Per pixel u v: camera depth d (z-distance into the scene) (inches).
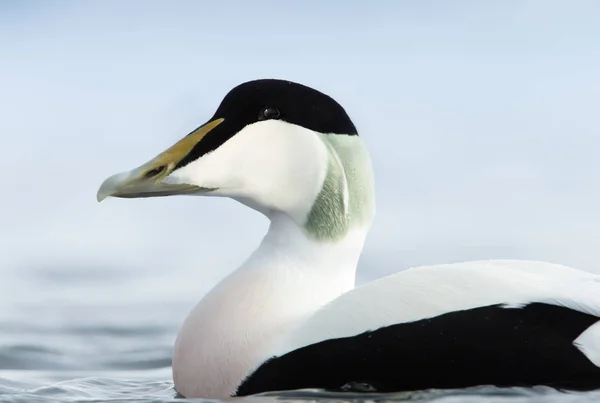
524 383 385.1
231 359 413.7
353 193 436.8
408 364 390.9
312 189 432.1
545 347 382.3
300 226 436.5
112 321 638.5
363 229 441.1
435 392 390.6
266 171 431.8
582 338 381.1
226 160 430.6
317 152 431.2
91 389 471.5
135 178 429.7
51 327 624.4
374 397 394.6
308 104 433.7
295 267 431.5
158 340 595.8
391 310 395.2
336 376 397.4
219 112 436.8
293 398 398.9
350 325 397.4
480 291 392.5
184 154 431.2
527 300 387.9
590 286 393.1
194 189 431.2
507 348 384.2
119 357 560.1
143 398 438.6
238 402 401.4
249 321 418.6
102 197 429.7
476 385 388.2
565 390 382.0
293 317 418.6
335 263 435.5
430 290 396.2
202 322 424.5
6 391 464.8
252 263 435.2
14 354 560.7
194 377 420.5
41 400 434.0
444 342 388.2
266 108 432.5
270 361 406.0
